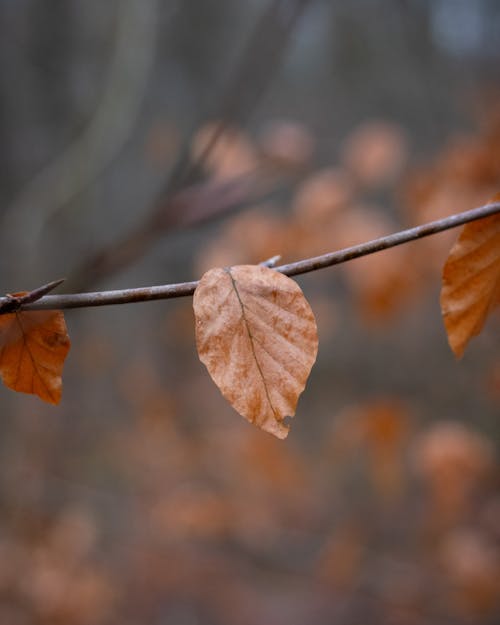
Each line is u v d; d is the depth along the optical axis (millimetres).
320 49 5441
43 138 4105
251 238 2076
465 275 715
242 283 633
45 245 3377
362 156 2082
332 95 5320
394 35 3547
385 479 2562
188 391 5172
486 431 2996
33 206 2863
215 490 3512
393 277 1985
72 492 3387
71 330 4387
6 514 2928
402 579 2994
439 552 2715
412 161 2721
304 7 1770
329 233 2031
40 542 2840
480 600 2459
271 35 1751
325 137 5262
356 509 4121
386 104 3652
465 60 2678
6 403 3391
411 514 3764
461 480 2227
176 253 5551
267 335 623
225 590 3523
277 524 3549
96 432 4176
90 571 2885
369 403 2547
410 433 3250
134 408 4516
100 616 2857
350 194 2061
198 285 630
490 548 2479
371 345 5020
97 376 4441
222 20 5047
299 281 3105
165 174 2389
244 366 614
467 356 2893
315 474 4699
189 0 4805
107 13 3861
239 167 1732
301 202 2068
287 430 604
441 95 2666
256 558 3723
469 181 1955
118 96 2486
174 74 4824
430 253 1961
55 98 4102
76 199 3211
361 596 3037
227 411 5148
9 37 4129
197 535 3436
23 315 662
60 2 4047
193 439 4121
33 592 2654
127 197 4723
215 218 1620
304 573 3484
